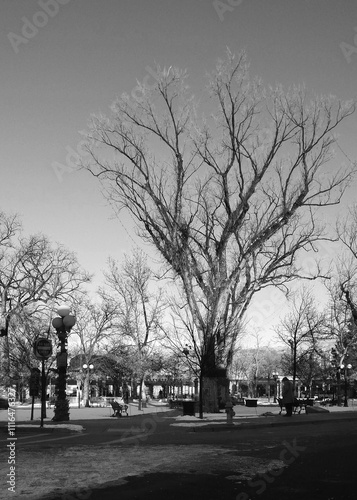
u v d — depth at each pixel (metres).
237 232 31.83
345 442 15.72
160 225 31.98
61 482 9.41
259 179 31.86
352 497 8.34
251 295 32.81
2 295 47.47
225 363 31.69
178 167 31.98
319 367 63.16
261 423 22.03
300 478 9.91
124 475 10.09
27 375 47.16
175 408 37.53
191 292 31.64
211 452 13.28
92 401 57.47
